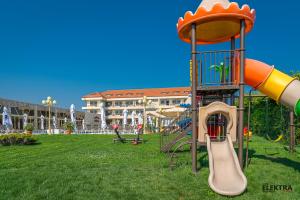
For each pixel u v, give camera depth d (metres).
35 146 16.86
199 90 8.32
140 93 73.56
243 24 7.70
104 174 7.50
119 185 6.40
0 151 13.91
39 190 6.04
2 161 10.19
